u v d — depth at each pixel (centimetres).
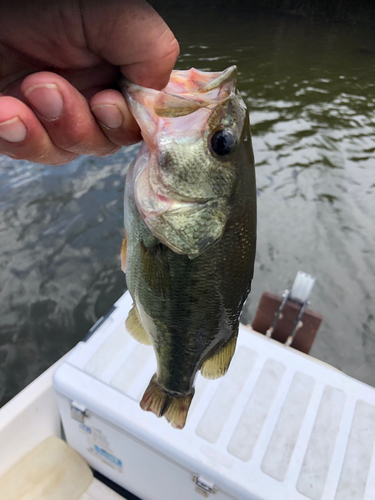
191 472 25
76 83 14
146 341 23
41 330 61
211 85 16
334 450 26
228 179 17
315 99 149
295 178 102
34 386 33
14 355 58
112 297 67
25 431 32
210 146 16
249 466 24
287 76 169
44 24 12
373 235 85
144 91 15
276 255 79
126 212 19
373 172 105
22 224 78
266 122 129
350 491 24
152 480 29
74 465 33
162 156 16
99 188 88
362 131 126
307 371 31
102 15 12
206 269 18
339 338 65
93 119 14
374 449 26
